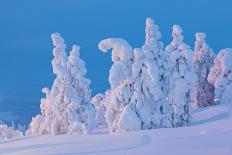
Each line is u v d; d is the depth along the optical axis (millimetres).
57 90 39938
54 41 39875
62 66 39844
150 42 32594
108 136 24719
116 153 19234
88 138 25062
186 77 33000
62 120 39438
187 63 33312
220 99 47844
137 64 31625
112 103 31953
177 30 34000
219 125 24812
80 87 39875
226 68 47844
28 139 29641
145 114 31375
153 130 24906
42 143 25672
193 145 18938
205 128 24328
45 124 40812
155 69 31719
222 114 38812
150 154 18031
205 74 51688
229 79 47781
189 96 33594
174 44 34062
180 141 20359
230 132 21688
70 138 25828
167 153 17797
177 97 32844
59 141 25516
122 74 31891
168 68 32875
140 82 31703
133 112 31000
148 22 32781
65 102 39406
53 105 39812
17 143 28281
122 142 21906
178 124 32812
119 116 31656
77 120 39188
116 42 32125
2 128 43375
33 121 42438
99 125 49562
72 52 40188
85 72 40281
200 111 42844
